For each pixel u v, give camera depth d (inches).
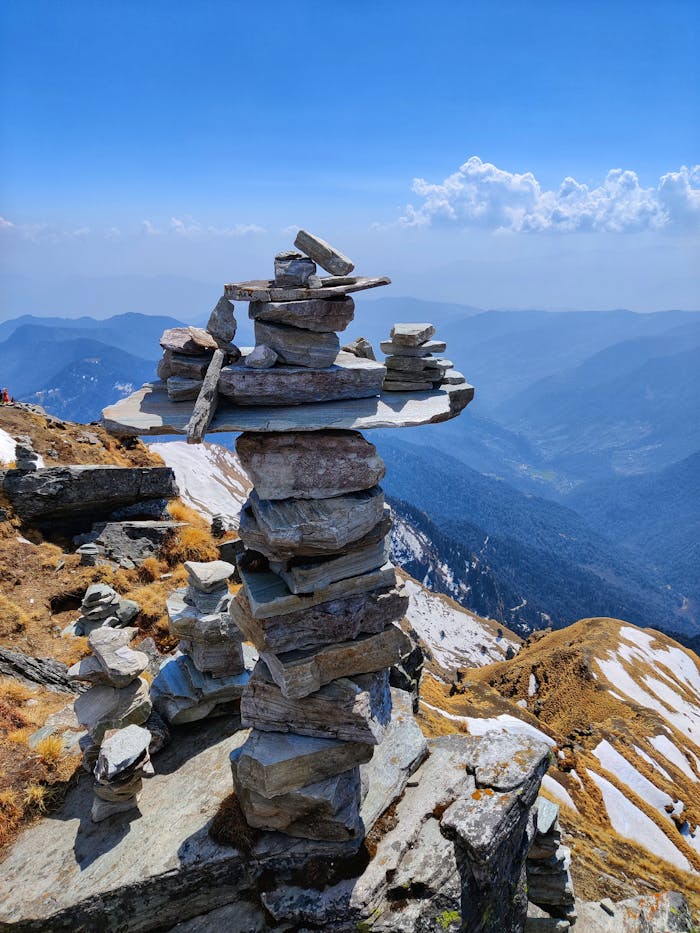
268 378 357.7
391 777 502.6
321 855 432.1
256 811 430.0
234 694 590.6
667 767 2984.7
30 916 391.2
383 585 425.7
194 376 360.5
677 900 780.6
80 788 515.5
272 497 377.1
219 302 374.9
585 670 4055.1
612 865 1158.3
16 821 476.7
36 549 1093.8
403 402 399.2
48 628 877.2
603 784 2201.0
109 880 412.8
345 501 387.9
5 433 1573.6
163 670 607.5
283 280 363.6
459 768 531.2
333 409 377.7
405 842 449.7
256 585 399.9
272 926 414.6
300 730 434.0
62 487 1204.5
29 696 663.1
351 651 420.2
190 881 422.6
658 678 4439.0
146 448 1894.7
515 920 523.2
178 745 559.8
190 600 606.5
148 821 466.0
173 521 1300.4
